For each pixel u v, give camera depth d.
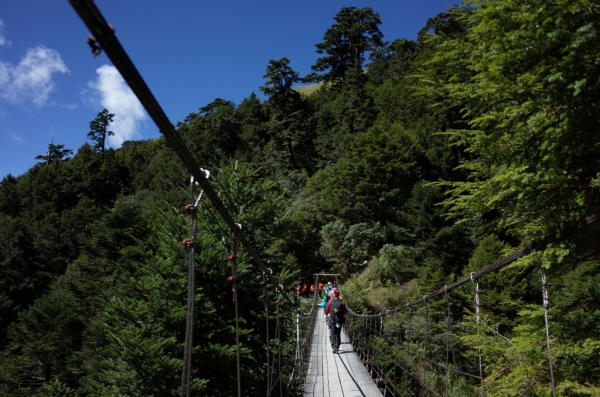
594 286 4.05
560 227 3.20
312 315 15.48
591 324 3.56
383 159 31.66
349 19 68.75
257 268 8.75
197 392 7.26
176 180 47.19
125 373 7.43
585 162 3.13
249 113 63.72
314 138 56.41
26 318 18.58
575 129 2.92
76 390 13.59
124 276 8.23
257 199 9.27
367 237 30.48
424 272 20.16
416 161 30.55
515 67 3.30
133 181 59.88
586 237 3.23
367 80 58.69
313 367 10.45
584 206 3.15
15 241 37.62
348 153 37.00
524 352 3.56
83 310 17.75
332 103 61.91
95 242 18.67
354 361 11.11
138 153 68.31
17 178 65.19
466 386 7.32
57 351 17.67
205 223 8.66
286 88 60.53
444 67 4.26
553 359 3.36
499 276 11.48
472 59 3.76
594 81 2.81
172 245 8.10
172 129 1.45
